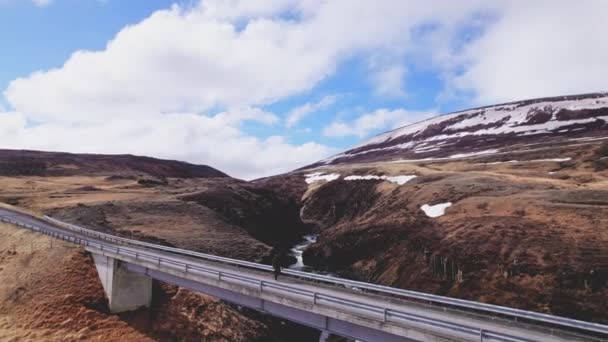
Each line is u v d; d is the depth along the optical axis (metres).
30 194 78.44
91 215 59.44
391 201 71.06
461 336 15.34
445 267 41.44
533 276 35.97
